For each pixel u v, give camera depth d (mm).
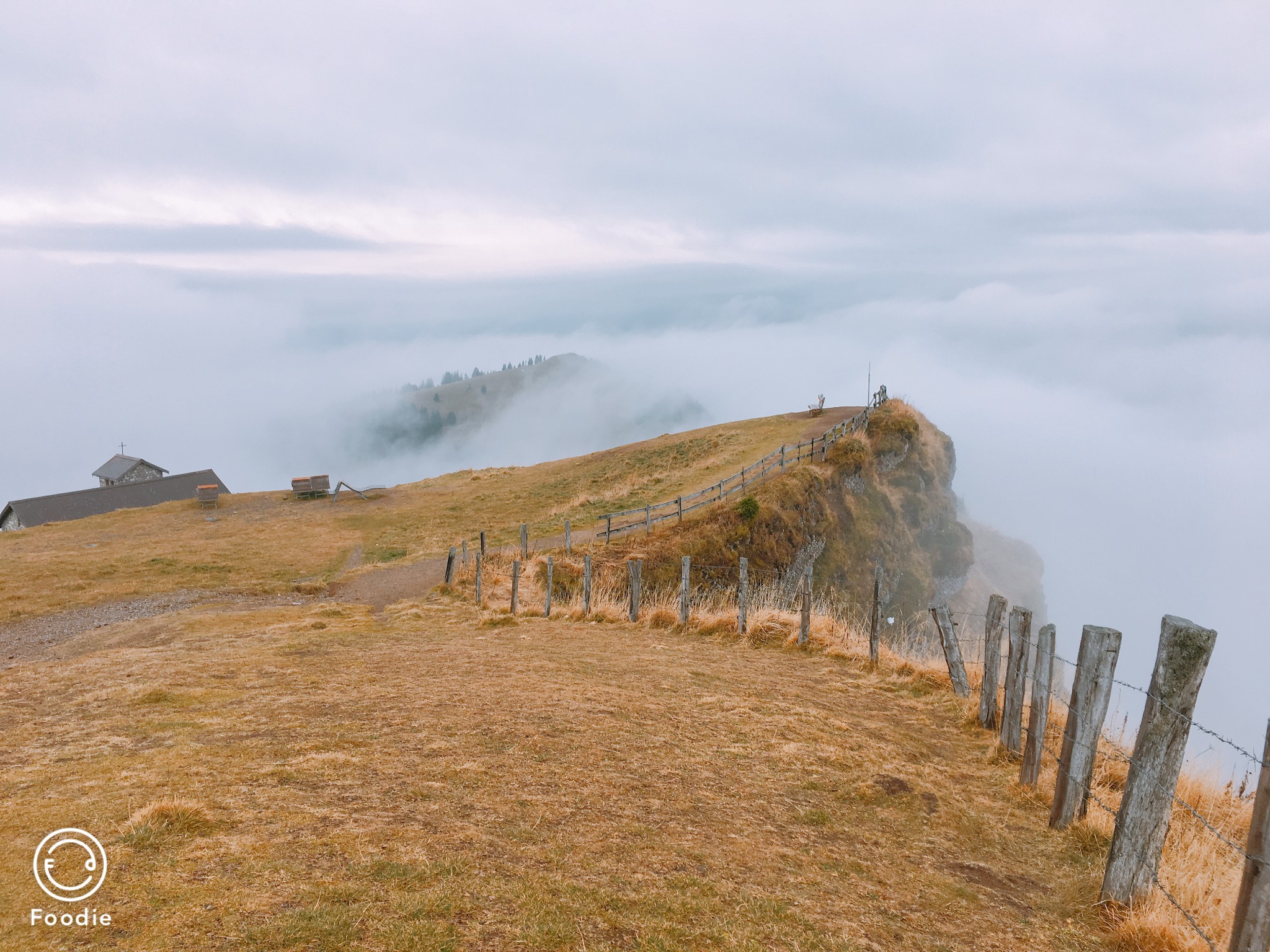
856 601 32625
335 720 8023
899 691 11305
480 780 6324
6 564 28953
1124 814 5230
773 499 31766
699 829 5844
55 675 11344
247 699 9023
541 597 21734
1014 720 8422
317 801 5582
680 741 7961
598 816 5828
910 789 7199
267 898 4008
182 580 26469
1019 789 7492
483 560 25703
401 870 4488
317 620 18047
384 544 32812
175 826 4824
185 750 6762
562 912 4215
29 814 5016
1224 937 4805
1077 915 5219
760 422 50906
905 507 44781
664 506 32062
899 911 4953
